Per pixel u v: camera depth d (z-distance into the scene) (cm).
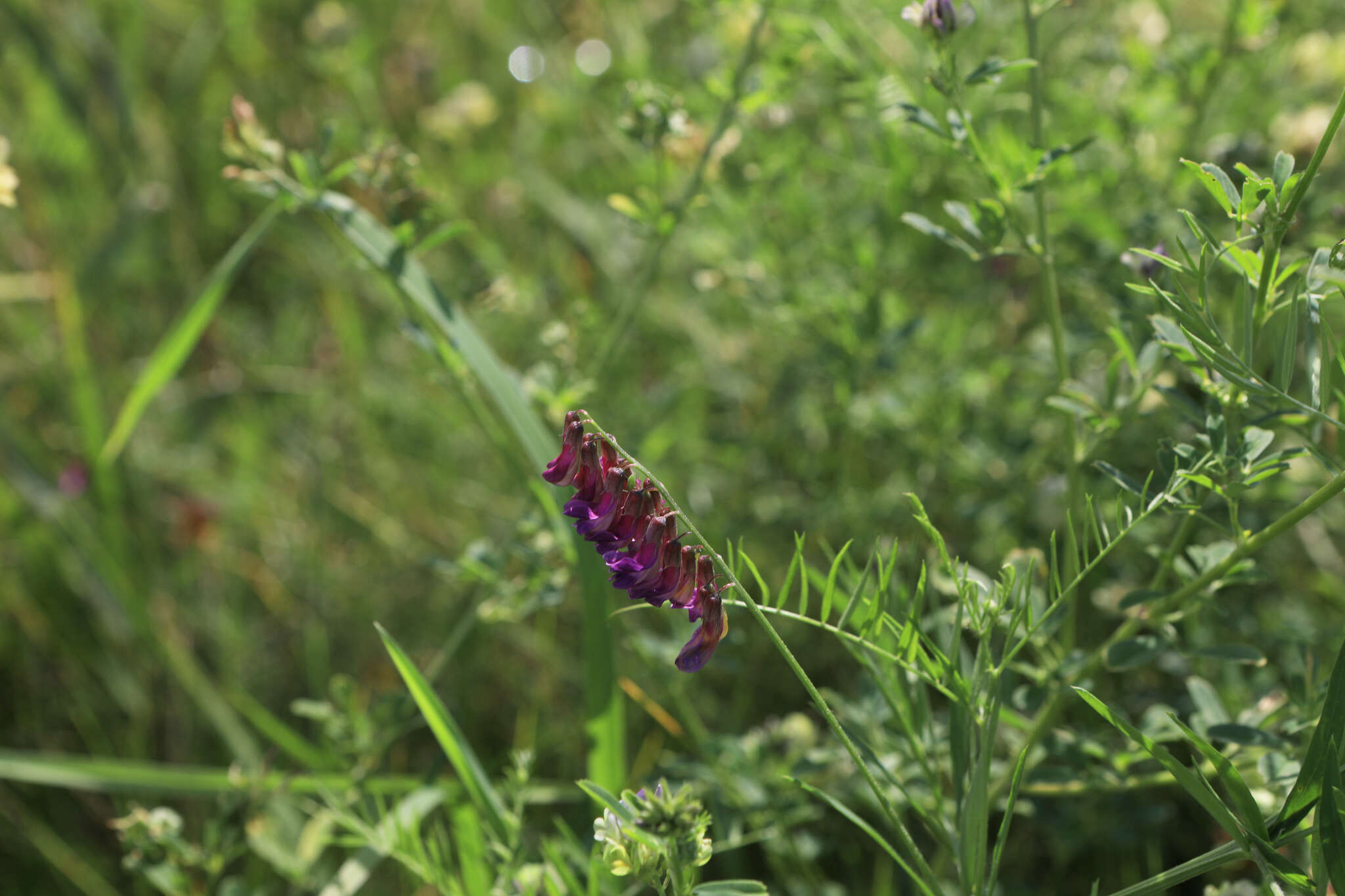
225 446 479
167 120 548
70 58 527
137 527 429
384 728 302
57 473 446
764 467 402
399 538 429
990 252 243
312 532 434
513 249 503
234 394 484
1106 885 314
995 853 186
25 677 394
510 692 388
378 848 259
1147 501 216
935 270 385
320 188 286
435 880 253
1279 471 183
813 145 407
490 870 266
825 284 372
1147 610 229
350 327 469
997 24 361
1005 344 393
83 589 398
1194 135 340
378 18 587
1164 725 244
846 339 347
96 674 396
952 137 241
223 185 538
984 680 197
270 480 458
